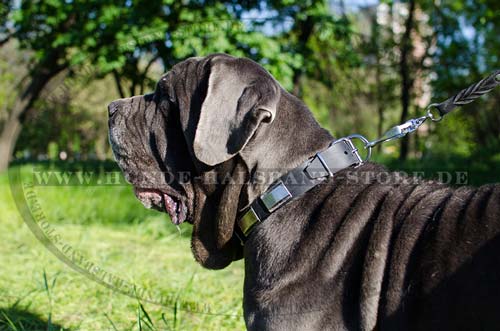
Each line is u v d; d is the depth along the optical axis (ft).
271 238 3.45
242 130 3.37
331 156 3.55
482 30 14.73
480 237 2.96
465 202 3.16
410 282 3.04
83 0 11.95
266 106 3.35
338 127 14.83
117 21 11.25
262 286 3.39
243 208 3.60
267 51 11.12
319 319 3.20
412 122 3.89
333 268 3.23
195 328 5.45
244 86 3.46
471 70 15.37
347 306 3.17
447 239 3.03
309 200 3.47
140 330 4.79
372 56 15.51
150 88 10.74
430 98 15.64
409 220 3.19
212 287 6.59
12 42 16.66
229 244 3.79
